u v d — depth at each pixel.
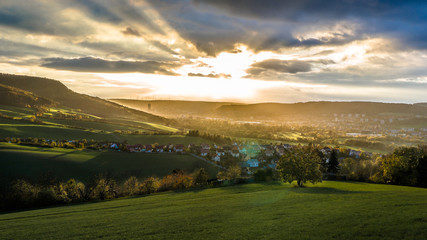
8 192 63.12
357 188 51.88
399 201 31.16
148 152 132.38
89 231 27.61
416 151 68.25
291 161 57.38
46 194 60.97
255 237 21.78
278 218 27.17
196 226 26.41
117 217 34.16
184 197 51.53
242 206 35.94
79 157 108.62
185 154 136.00
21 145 117.38
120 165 106.38
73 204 59.31
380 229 20.84
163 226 27.27
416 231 19.77
